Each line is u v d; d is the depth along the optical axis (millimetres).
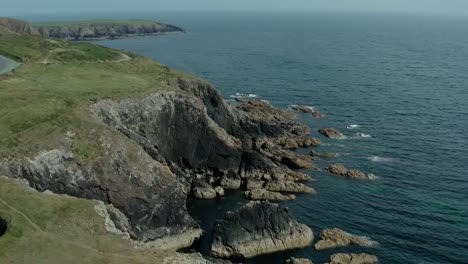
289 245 69625
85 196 68125
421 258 67562
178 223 72688
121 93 90375
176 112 95375
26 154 65875
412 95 168875
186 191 87938
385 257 67500
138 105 89875
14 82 92125
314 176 95875
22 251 45719
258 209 70438
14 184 56656
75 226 52156
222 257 68000
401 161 104125
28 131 69938
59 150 68750
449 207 82562
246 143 109312
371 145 114500
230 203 84875
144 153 74875
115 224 62312
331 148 112125
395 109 148250
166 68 124500
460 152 109812
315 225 76625
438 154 108438
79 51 133500
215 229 69625
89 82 97000
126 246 51094
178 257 50344
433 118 138375
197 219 78875
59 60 121500
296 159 101125
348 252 68750
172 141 95875
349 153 108875
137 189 70500
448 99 163625
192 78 115438
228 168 96375
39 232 49188
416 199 85625
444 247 70375
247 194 86812
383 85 186125
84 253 47438
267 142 110375
